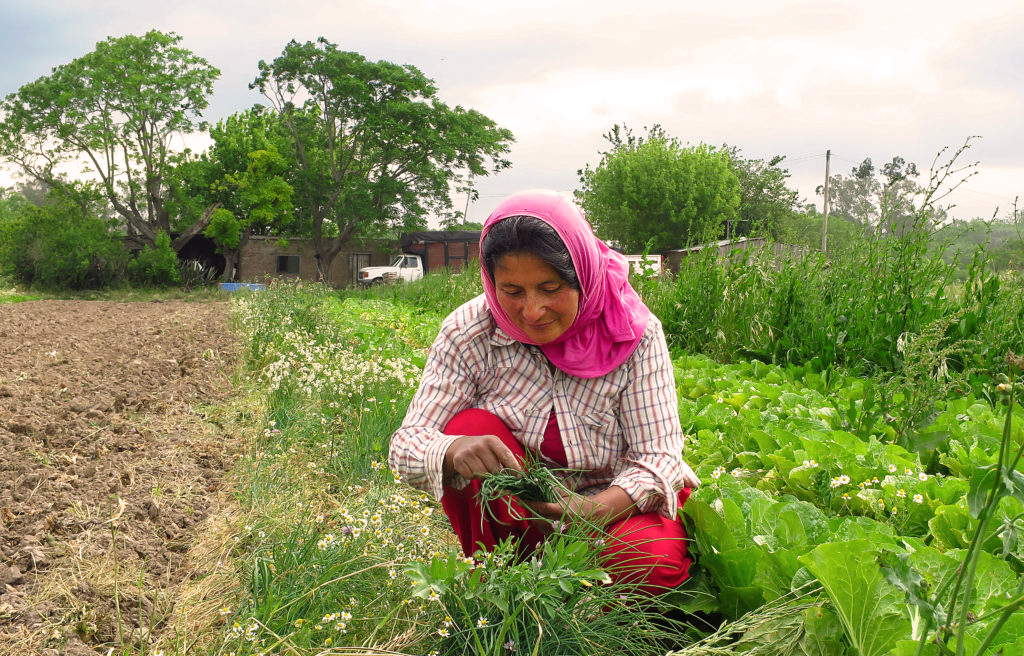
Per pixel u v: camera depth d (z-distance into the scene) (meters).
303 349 6.84
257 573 2.59
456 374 2.49
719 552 2.30
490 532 2.41
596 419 2.46
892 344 5.77
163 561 3.10
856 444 3.67
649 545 2.28
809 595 2.09
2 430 4.73
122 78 35.03
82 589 2.71
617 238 42.91
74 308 19.67
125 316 15.94
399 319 12.49
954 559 2.06
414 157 37.97
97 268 32.28
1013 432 3.92
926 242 5.95
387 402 5.01
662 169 41.50
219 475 4.20
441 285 17.06
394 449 2.44
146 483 3.93
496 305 2.34
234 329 11.16
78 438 4.79
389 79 37.16
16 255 31.34
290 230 41.22
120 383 6.66
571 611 2.14
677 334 7.53
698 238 8.35
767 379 5.64
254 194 36.06
